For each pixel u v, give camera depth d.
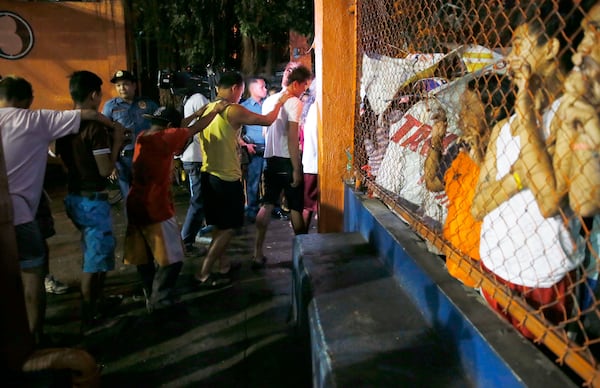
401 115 3.01
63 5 8.60
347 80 3.88
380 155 3.32
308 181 4.40
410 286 2.42
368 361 1.88
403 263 2.52
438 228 2.34
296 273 3.28
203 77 7.80
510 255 1.69
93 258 3.19
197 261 4.61
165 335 3.23
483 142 1.98
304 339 2.81
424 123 2.64
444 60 2.58
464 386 1.71
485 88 1.90
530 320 1.55
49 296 3.83
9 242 1.96
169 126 3.50
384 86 3.16
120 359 2.95
